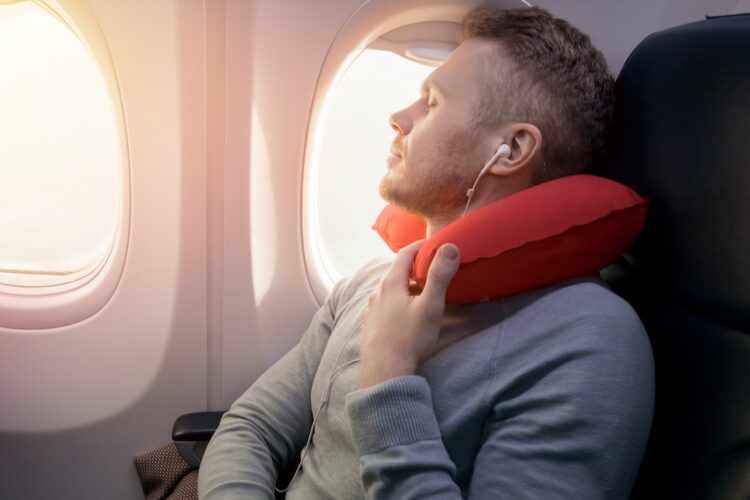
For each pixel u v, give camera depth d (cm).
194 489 135
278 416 125
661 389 97
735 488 82
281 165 146
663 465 93
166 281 150
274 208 148
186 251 148
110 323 152
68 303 152
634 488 97
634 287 109
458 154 109
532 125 105
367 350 98
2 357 149
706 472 86
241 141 142
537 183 110
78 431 152
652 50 105
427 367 100
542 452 83
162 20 135
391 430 88
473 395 94
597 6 139
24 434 150
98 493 155
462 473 95
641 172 104
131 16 134
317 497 109
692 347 92
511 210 98
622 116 111
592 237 95
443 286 95
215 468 114
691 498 87
